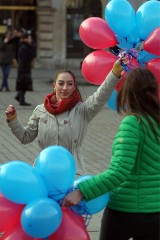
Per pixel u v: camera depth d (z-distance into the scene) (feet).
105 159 41.32
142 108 16.42
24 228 16.01
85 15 96.12
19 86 65.62
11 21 123.54
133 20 25.67
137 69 16.75
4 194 16.15
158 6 25.85
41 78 101.19
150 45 25.04
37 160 16.79
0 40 122.31
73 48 125.70
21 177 15.93
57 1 123.85
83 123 21.01
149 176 16.37
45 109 21.26
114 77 19.95
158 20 25.46
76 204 16.37
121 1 25.68
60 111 20.92
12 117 21.36
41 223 15.74
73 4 124.57
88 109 20.77
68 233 16.55
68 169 16.48
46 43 124.67
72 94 21.02
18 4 123.13
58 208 16.08
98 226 27.27
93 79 25.80
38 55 124.77
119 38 25.84
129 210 16.43
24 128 21.63
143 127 16.16
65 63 123.34
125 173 15.83
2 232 16.96
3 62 79.71
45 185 16.44
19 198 15.99
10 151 43.19
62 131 20.85
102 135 49.70
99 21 25.93
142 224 16.46
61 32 125.08
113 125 54.44
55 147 16.80
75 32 125.90
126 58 20.81
